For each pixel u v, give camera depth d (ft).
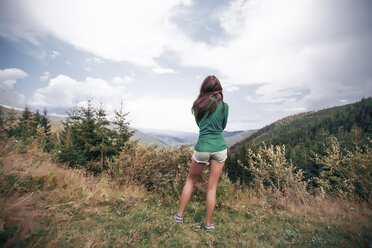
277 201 11.71
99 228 6.44
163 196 11.94
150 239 6.26
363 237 5.50
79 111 21.22
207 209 7.41
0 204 5.22
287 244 6.20
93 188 10.49
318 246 5.73
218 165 7.41
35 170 9.63
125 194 11.30
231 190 12.89
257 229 7.67
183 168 13.52
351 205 9.49
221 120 7.44
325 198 11.60
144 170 15.12
